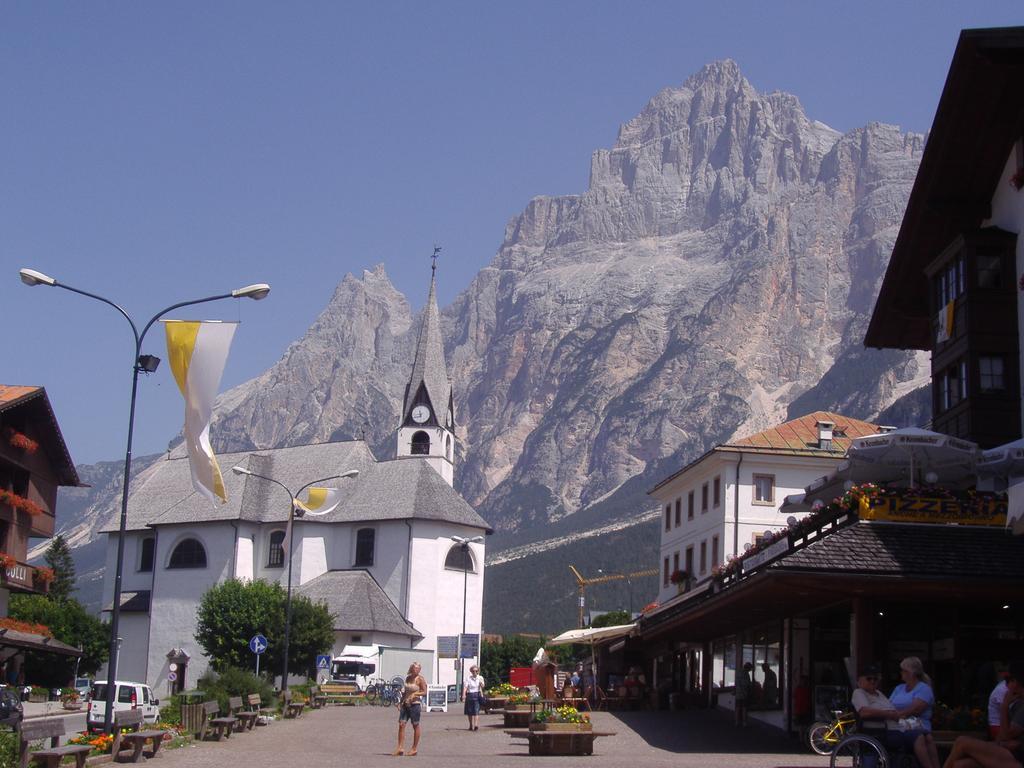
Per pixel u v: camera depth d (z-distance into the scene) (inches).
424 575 4276.6
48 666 3218.5
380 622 4067.4
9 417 2544.3
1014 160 1569.9
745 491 3080.7
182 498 4601.4
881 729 839.1
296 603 3796.8
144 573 4557.1
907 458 1419.8
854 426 3240.7
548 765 1135.6
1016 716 748.0
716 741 1448.1
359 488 4517.7
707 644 2146.9
